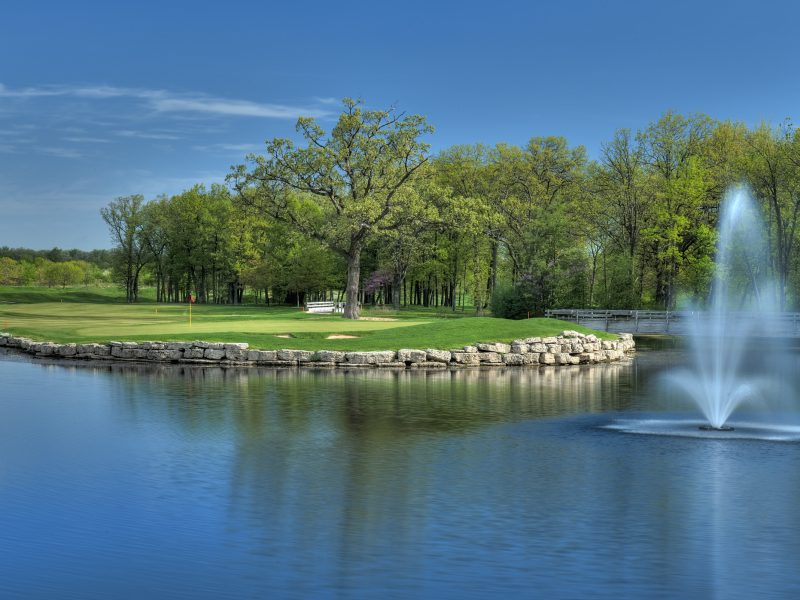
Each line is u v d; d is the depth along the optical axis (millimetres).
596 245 82438
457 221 62062
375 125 61719
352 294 63094
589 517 12320
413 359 37344
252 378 31297
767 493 13719
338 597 9258
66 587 9562
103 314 76250
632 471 15328
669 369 38031
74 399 24734
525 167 78625
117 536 11398
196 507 12805
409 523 12008
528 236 71125
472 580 9789
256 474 14953
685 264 72750
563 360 40281
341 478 14680
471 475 14953
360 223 59438
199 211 112500
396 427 20047
